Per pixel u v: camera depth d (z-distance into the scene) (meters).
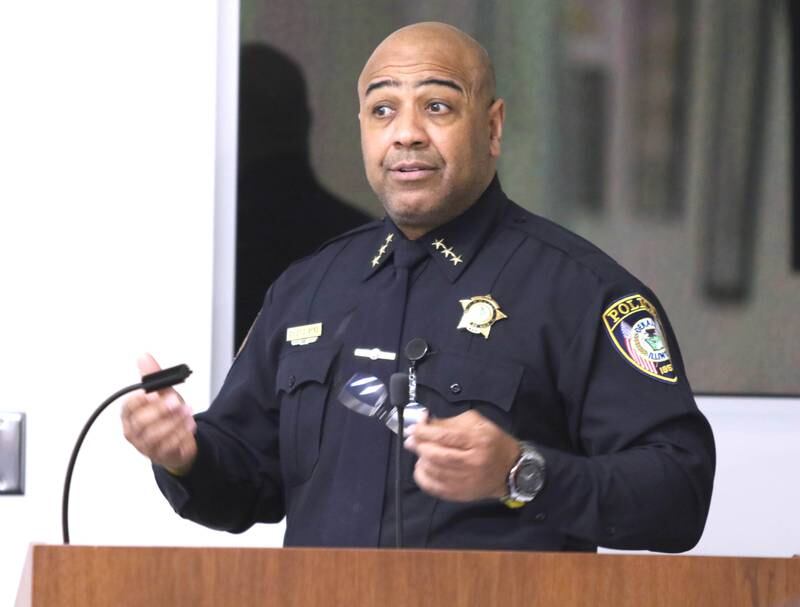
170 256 9.77
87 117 9.74
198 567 4.74
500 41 9.98
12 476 9.55
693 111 10.02
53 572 4.70
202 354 9.77
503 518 6.39
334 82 9.95
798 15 10.02
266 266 9.88
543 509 5.90
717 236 10.03
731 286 10.02
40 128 9.70
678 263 10.02
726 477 9.95
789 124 10.05
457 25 9.97
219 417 7.10
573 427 6.66
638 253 10.02
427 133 6.84
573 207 10.00
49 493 9.60
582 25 9.98
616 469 6.05
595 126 10.01
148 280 9.75
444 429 5.43
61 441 9.63
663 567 4.94
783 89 10.04
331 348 6.86
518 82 9.98
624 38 10.00
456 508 6.38
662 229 10.02
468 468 5.45
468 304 6.76
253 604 4.76
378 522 6.46
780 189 10.05
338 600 4.79
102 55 9.77
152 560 4.73
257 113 9.91
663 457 6.24
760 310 10.04
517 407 6.58
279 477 7.08
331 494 6.62
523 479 5.78
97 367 9.69
